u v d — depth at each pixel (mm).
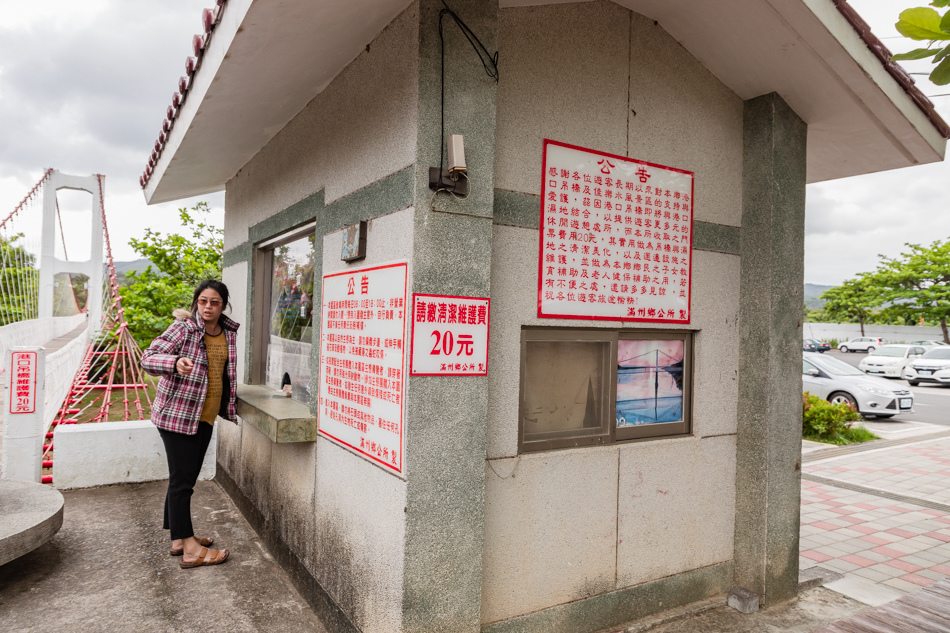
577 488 2703
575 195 2705
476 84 2311
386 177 2438
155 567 3434
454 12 2273
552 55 2645
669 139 3016
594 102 2762
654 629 2850
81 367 9117
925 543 4348
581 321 2723
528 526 2562
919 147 3461
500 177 2506
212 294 3361
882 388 9961
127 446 4996
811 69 2881
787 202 3203
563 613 2658
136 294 10609
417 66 2211
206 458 5316
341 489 2732
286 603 3074
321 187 3193
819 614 3082
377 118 2539
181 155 4234
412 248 2188
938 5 1624
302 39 2471
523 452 2613
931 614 2102
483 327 2330
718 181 3201
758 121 3227
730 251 3248
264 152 4328
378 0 2223
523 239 2562
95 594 3086
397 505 2207
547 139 2627
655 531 2971
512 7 2549
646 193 2924
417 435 2176
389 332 2342
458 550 2258
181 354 3266
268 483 3824
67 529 3967
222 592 3164
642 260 2922
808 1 2455
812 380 10523
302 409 3408
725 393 3230
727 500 3240
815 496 5648
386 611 2264
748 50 2889
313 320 3283
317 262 3244
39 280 16641
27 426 4652
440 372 2225
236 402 3910
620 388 2965
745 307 3262
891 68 2932
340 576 2695
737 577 3248
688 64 3080
